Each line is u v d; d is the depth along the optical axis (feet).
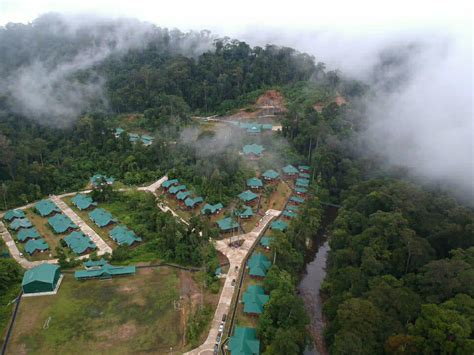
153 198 424.87
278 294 272.31
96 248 363.56
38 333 257.96
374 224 339.36
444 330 213.25
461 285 250.16
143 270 330.54
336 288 297.33
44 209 429.38
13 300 287.89
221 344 252.83
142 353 244.22
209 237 367.66
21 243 372.79
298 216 411.75
